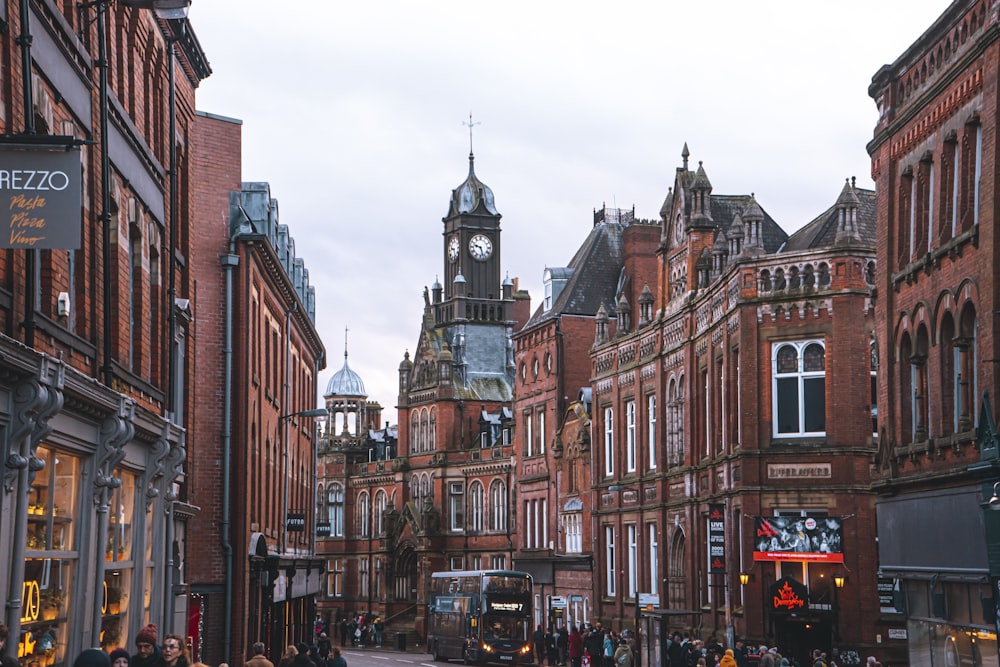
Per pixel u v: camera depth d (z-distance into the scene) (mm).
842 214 49906
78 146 17344
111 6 24875
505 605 68812
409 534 113688
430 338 118500
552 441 86438
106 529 22703
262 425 46531
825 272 49875
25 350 17281
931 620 33406
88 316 22422
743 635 50094
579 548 79938
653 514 63594
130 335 26016
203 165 42656
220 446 41656
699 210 59719
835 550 48125
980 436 29031
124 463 24562
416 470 116000
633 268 86438
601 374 71875
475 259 123750
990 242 29031
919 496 33469
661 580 61938
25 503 18156
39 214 17094
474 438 113875
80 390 19891
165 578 28328
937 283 32781
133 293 26609
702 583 57062
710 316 56156
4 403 17484
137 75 27531
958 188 31844
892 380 36062
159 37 29781
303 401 65750
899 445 35312
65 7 22031
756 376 50625
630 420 68062
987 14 30125
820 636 49875
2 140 17094
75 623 21578
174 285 29516
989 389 28797
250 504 43156
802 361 50125
